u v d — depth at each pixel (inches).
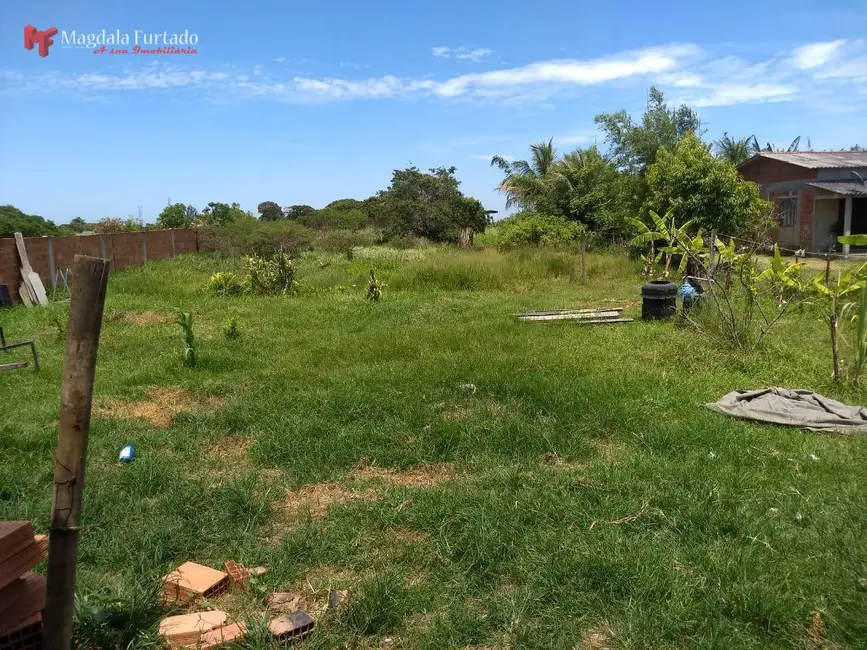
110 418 228.1
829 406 222.5
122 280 617.6
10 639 99.0
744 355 295.4
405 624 115.4
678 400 235.0
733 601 115.6
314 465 185.0
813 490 160.7
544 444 194.1
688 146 686.5
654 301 414.6
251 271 583.5
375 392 246.7
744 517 145.2
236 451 202.5
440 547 139.1
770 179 974.4
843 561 127.3
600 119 924.0
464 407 230.8
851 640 107.0
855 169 893.8
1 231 853.8
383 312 459.8
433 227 1116.5
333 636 111.3
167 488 171.3
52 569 91.5
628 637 108.7
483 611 118.0
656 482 166.4
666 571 125.0
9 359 327.9
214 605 121.8
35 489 172.4
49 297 585.6
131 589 123.7
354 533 146.1
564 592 120.4
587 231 907.4
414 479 179.2
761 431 204.4
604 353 311.4
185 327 299.7
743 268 316.8
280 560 135.9
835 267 649.6
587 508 152.9
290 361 304.5
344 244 997.2
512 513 150.1
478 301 522.9
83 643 107.0
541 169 1208.2
